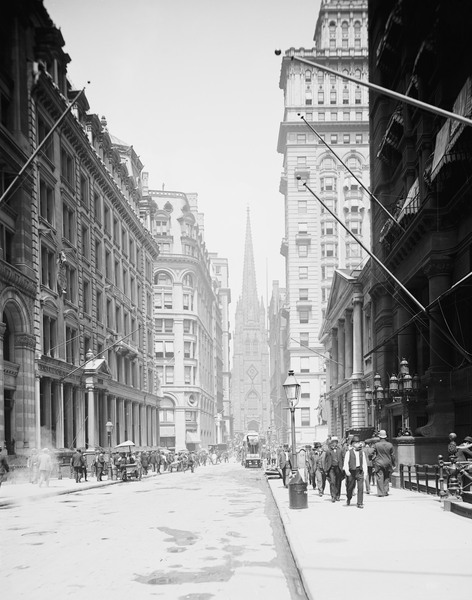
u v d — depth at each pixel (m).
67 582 8.98
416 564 9.16
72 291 44.06
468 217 25.88
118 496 24.98
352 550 10.34
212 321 130.25
